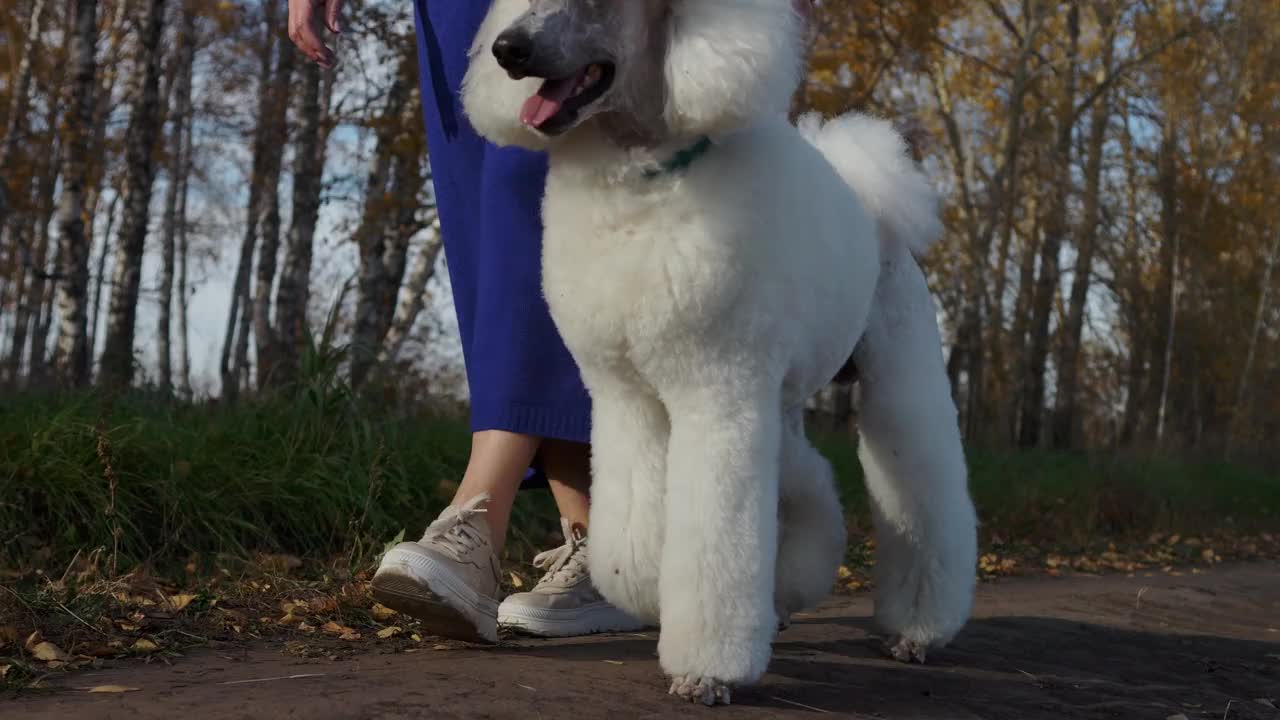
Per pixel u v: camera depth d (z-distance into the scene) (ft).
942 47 57.36
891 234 9.64
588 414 9.67
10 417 14.70
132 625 10.09
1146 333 76.48
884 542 9.93
